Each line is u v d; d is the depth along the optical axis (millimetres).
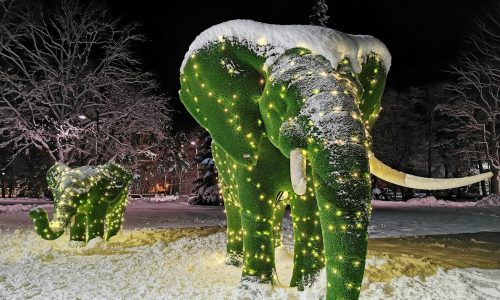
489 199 33000
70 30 31672
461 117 41469
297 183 4195
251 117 5711
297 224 6145
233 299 5793
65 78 31250
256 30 5695
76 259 8961
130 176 12117
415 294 6148
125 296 6086
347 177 3797
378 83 6156
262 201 6000
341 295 3670
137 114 33469
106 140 33188
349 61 5355
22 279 7137
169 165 55656
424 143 46344
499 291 6562
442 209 28156
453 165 46562
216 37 5859
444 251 10688
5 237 11836
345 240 3684
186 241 11258
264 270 6074
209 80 5848
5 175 51281
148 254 9500
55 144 32781
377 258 8930
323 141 4012
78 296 6082
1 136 34656
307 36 5297
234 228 8352
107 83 32656
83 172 10867
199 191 36688
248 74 5668
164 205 34906
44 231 9578
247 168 6004
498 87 35531
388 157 46031
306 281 6020
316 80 4633
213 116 5879
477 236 13680
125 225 16969
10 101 31422
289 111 4688
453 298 6020
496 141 37094
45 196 47531
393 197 51000
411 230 15352
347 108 4203
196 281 6926
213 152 7906
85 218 10906
